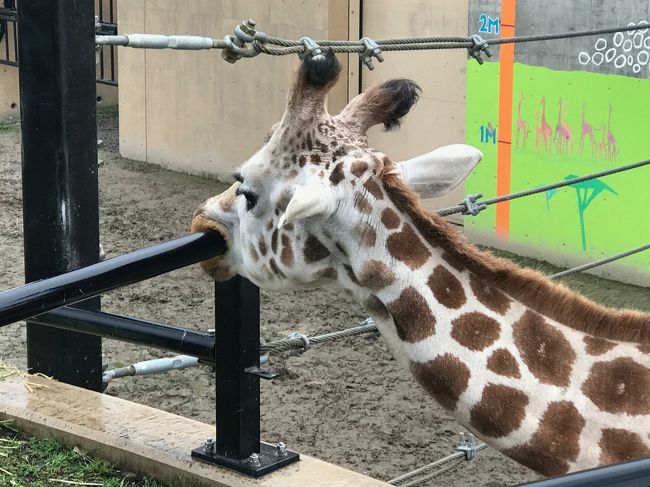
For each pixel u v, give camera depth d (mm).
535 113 8125
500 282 2857
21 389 4020
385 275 2814
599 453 2723
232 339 3326
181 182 10656
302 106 2852
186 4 10664
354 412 5570
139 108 11414
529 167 8234
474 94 8500
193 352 3432
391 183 2828
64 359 4105
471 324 2807
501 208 8453
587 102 7801
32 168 4047
